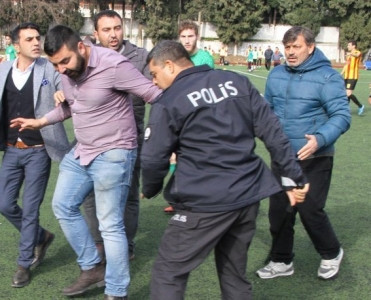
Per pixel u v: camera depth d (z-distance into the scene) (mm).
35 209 3930
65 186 3557
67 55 3191
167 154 2703
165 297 2715
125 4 50000
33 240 3932
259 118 2744
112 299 3510
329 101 3699
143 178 2809
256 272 4152
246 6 46125
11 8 40219
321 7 47625
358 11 46188
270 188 2746
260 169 2770
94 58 3311
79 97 3379
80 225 3623
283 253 4098
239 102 2707
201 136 2645
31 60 3871
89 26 47406
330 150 3824
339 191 6496
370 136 10211
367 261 4430
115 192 3467
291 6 47344
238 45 47906
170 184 2777
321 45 48938
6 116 3916
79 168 3557
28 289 3865
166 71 2793
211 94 2668
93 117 3395
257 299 3760
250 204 2684
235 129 2672
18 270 3918
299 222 5387
